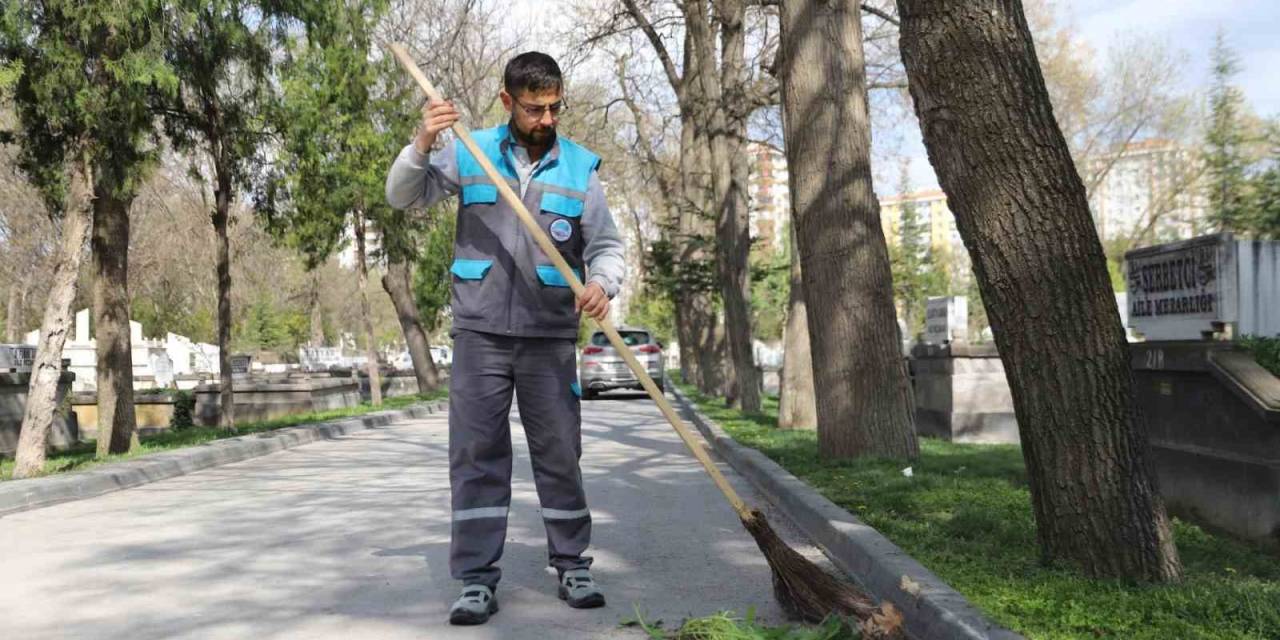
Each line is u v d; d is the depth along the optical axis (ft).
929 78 14.26
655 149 102.32
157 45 35.32
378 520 22.02
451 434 13.84
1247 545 17.81
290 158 51.52
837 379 30.17
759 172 93.45
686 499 25.40
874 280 30.22
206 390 64.80
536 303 13.83
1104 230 162.50
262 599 14.82
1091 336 14.01
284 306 160.66
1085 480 14.10
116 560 17.93
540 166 13.97
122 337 40.52
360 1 53.52
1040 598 13.01
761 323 198.70
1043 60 113.09
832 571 17.21
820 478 25.58
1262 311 20.07
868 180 30.50
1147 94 119.96
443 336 251.19
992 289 14.40
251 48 43.57
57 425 49.60
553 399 14.12
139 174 37.29
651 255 78.07
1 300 121.19
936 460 29.45
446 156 14.02
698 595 14.98
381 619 13.62
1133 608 12.54
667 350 223.92
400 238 73.10
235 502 25.61
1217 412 19.43
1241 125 93.81
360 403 80.64
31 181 42.39
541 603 14.43
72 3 33.01
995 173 13.98
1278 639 11.43
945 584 13.61
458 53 76.23
